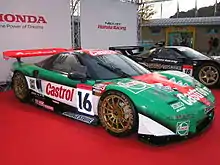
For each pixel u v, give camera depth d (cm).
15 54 431
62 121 324
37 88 374
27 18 554
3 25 515
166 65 568
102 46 765
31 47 571
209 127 297
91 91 286
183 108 240
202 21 1521
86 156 231
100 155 233
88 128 298
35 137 274
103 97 269
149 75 309
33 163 219
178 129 236
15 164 218
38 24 578
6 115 349
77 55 336
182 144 253
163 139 234
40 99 373
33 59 580
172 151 238
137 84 265
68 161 222
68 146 252
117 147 248
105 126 275
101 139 267
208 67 513
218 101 426
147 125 236
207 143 255
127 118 250
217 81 507
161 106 233
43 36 593
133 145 252
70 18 651
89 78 297
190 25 1630
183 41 1684
